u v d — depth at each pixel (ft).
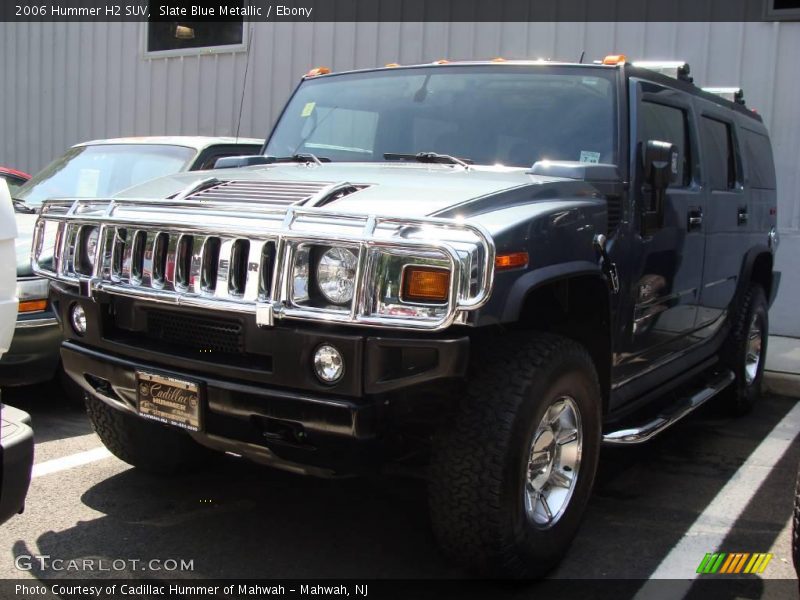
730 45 27.02
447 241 8.85
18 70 45.62
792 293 27.07
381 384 9.12
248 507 13.04
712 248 16.47
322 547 11.72
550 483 11.04
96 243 11.30
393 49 32.14
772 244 21.04
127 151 21.74
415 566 11.21
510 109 13.47
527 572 10.45
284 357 9.48
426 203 9.83
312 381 9.37
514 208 10.17
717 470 15.83
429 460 11.04
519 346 10.32
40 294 16.33
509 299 9.36
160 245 10.54
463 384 10.20
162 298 10.31
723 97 19.08
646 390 14.57
